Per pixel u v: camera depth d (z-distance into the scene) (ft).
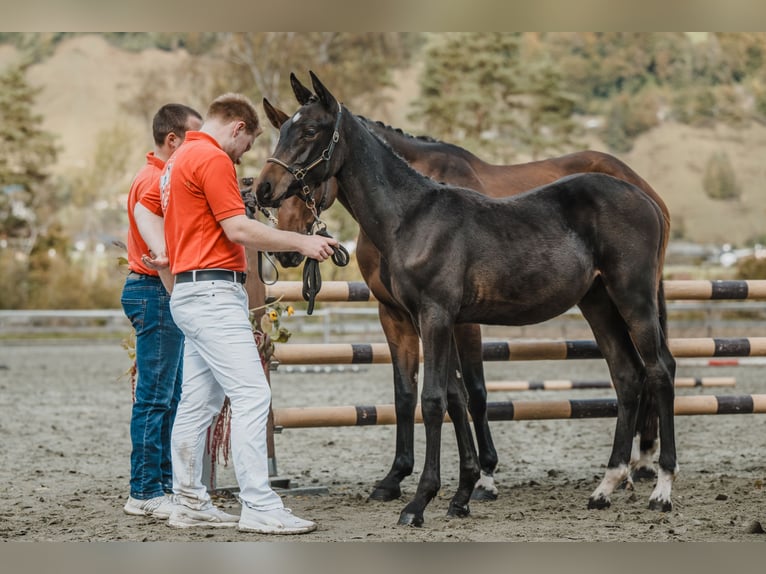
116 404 51.70
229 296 20.21
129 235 23.26
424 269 21.89
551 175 29.04
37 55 389.19
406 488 27.81
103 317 127.44
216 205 19.81
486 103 172.65
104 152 211.82
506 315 22.90
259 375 20.48
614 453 24.36
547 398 51.96
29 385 61.31
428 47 175.52
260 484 20.62
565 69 327.88
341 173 22.68
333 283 27.45
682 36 334.65
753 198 298.97
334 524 22.11
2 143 187.83
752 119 327.88
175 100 203.92
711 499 25.18
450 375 23.18
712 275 148.15
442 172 26.89
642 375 24.75
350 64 168.14
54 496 26.25
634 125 326.24
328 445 38.14
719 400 29.50
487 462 25.94
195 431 21.34
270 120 25.20
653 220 23.88
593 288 24.40
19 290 137.28
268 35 162.40
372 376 69.46
